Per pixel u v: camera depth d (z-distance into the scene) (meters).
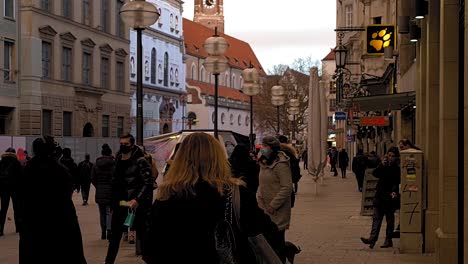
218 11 152.38
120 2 61.38
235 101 126.44
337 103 50.75
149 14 14.60
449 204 10.45
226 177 4.51
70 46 52.38
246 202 4.50
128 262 12.04
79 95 53.53
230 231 4.40
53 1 49.84
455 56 10.41
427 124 12.79
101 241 15.09
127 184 11.10
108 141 51.47
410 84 25.12
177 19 93.56
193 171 4.44
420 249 12.79
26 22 47.03
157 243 4.38
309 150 29.12
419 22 15.12
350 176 50.12
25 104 46.94
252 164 11.19
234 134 26.47
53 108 49.75
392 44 27.30
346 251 13.14
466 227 7.76
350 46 53.19
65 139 46.09
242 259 4.49
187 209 4.37
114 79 59.97
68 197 8.74
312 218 19.56
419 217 12.74
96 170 15.29
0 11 44.91
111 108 59.28
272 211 9.43
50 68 49.72
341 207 23.27
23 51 47.00
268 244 4.59
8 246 14.50
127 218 10.89
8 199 16.50
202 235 4.35
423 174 12.75
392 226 13.54
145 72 82.00
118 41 60.66
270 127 100.62
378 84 40.69
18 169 15.95
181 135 26.84
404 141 13.40
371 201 19.77
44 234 8.56
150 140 27.81
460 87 10.31
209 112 114.12
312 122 29.00
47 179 8.59
